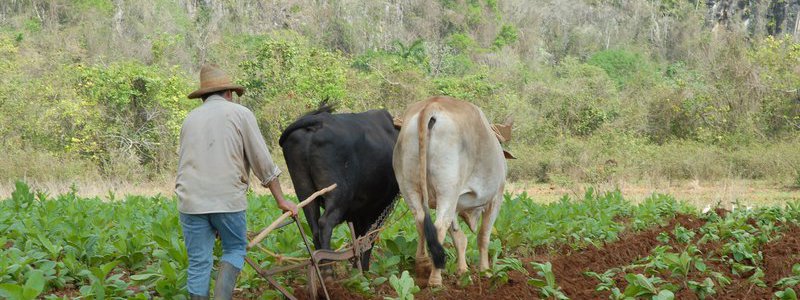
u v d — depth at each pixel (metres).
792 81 27.22
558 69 50.81
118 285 6.16
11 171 19.69
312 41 56.31
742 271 7.64
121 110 22.48
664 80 43.56
